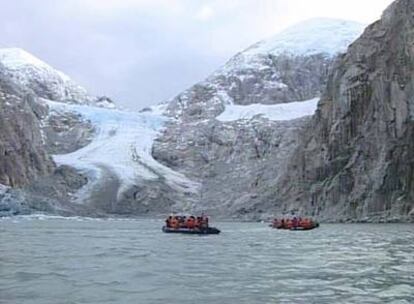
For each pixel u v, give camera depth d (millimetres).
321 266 40594
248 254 51062
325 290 29484
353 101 170500
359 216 150250
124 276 35094
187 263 42906
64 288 30219
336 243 65375
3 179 192625
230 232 98438
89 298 27281
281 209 181000
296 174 186250
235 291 29281
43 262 42812
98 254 49938
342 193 160500
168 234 87250
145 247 59062
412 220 139750
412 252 51750
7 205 167375
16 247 56906
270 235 86625
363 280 33062
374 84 165875
